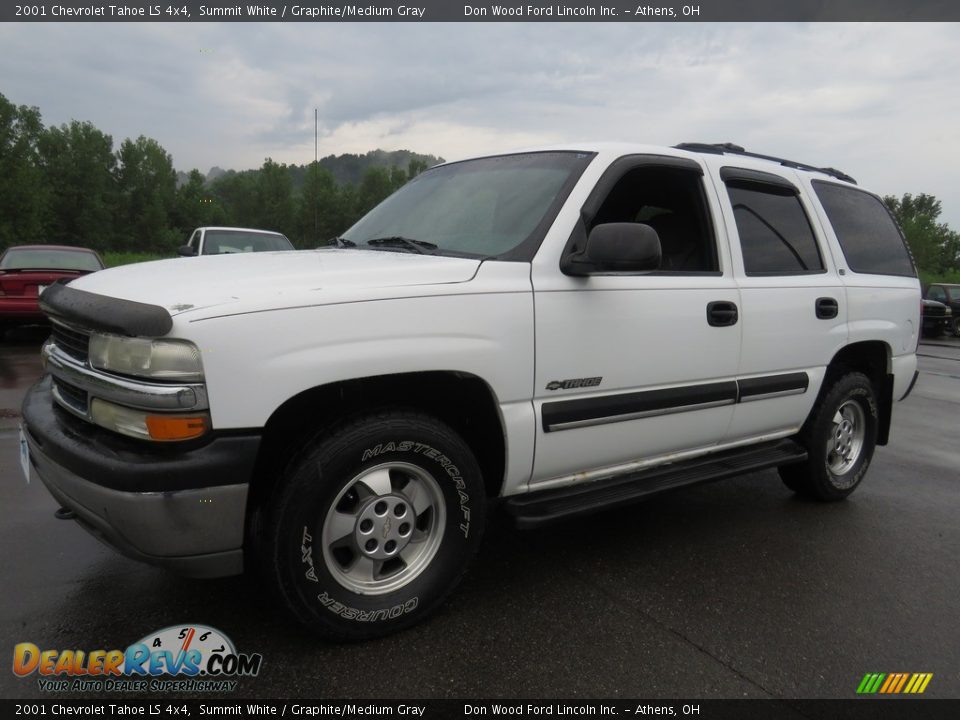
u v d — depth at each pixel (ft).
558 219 8.98
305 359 6.91
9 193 170.60
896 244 14.84
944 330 73.51
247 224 333.01
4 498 12.14
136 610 8.50
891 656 8.07
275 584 7.28
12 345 31.81
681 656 7.90
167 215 301.02
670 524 12.18
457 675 7.39
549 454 8.91
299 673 7.34
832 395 12.79
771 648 8.14
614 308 9.21
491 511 9.31
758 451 11.94
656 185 11.27
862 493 14.42
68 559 9.83
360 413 7.61
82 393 7.47
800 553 11.02
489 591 9.36
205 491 6.63
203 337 6.48
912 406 25.90
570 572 10.03
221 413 6.58
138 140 289.12
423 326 7.62
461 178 11.07
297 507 7.16
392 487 8.02
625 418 9.49
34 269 30.45
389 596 8.00
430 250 9.48
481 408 8.55
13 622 8.18
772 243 11.83
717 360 10.52
